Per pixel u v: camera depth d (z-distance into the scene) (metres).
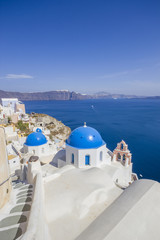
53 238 7.44
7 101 87.56
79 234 7.56
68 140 21.28
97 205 10.15
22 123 58.97
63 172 15.38
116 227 6.82
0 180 9.53
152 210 8.21
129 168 23.33
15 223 8.06
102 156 20.83
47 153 30.88
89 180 12.78
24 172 18.61
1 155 9.81
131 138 66.94
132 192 9.66
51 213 9.12
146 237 6.80
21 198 10.97
